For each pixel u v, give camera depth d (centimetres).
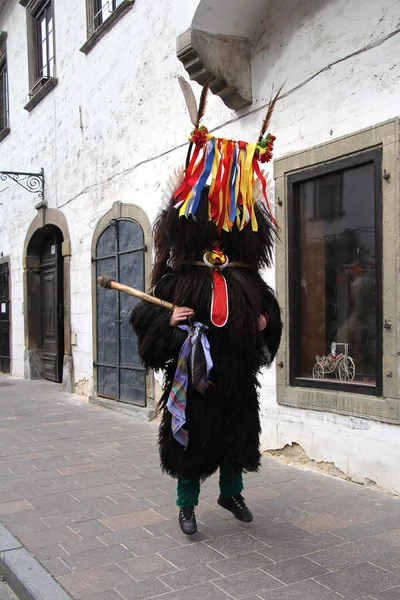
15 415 802
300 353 521
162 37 716
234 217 325
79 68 948
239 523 376
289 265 518
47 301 1193
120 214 807
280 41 522
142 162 761
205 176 322
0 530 372
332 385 478
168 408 324
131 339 787
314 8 486
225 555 327
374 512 390
